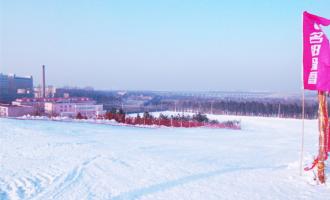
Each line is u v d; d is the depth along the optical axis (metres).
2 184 7.82
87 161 10.91
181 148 15.46
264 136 25.98
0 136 17.66
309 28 7.68
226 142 19.53
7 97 112.31
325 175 8.46
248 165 10.92
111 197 6.82
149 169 9.78
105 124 32.12
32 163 10.48
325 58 7.53
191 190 7.44
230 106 102.88
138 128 29.83
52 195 6.95
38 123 26.91
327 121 7.98
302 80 7.83
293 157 13.23
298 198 6.82
